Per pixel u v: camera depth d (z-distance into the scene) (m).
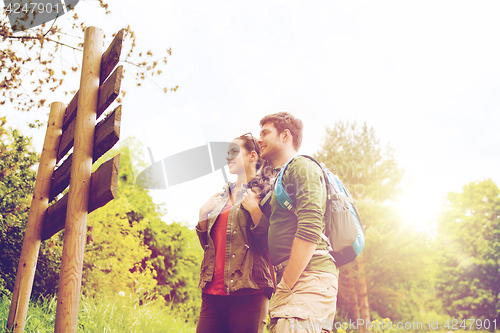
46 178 2.05
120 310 3.59
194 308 6.10
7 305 2.82
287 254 1.54
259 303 1.75
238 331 1.70
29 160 4.00
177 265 6.51
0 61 3.50
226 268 1.75
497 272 21.03
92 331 2.84
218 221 1.88
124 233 5.45
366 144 15.25
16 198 3.82
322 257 1.49
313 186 1.50
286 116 1.89
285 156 1.86
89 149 1.57
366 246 13.36
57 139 2.14
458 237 23.14
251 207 1.74
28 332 2.40
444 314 21.08
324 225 1.56
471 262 21.95
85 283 4.08
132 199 5.94
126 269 4.97
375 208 13.71
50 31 3.57
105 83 1.57
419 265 14.00
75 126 1.67
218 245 1.85
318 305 1.38
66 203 1.68
